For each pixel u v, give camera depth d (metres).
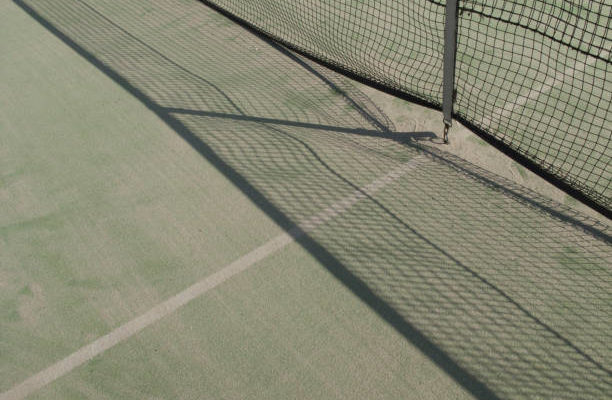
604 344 2.96
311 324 3.17
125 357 3.07
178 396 2.87
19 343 3.15
